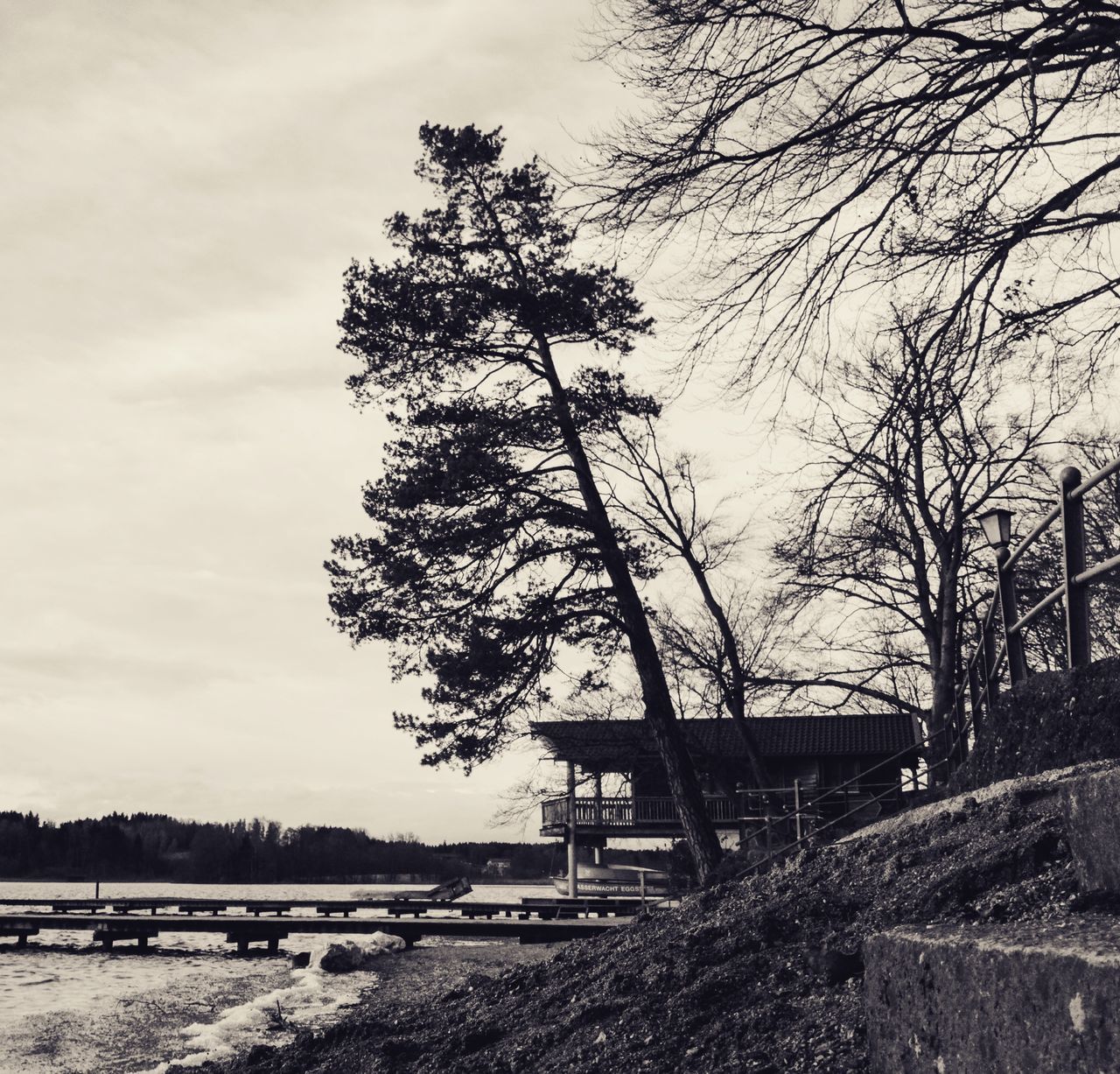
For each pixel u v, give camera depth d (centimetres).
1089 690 733
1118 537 2202
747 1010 611
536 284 2339
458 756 2334
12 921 3500
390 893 8631
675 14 833
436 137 2458
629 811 4150
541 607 2350
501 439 2359
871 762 4150
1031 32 826
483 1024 803
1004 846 628
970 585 2511
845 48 835
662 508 3091
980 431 1947
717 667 3206
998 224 880
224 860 12281
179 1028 1655
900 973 359
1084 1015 250
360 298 2414
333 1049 872
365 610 2338
